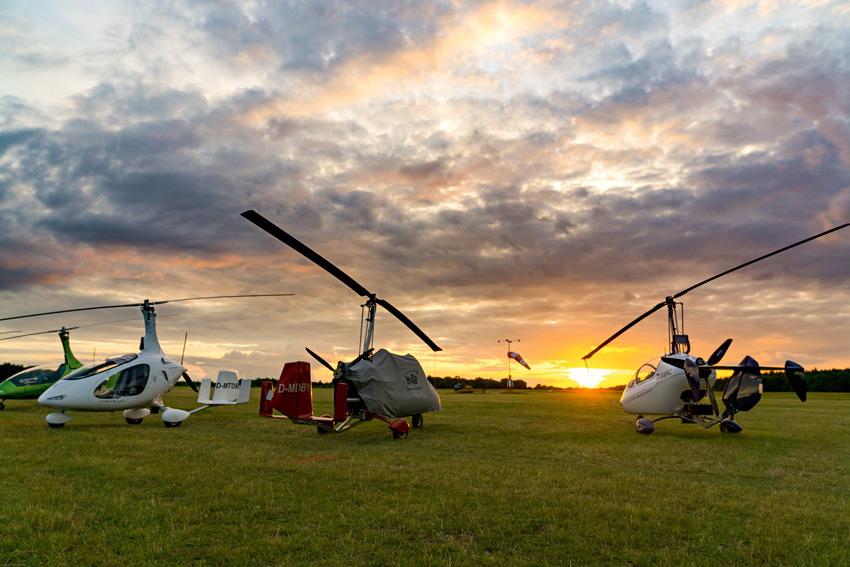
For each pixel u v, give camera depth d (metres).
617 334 13.95
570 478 6.77
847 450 9.98
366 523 4.79
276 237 9.02
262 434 12.23
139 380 13.45
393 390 12.64
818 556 4.12
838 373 51.25
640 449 9.94
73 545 4.23
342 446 10.27
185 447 9.08
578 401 28.56
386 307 12.45
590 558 4.06
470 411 20.12
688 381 12.05
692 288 12.71
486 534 4.53
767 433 12.84
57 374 17.72
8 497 5.53
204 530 4.59
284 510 5.16
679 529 4.70
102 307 13.93
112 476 6.56
